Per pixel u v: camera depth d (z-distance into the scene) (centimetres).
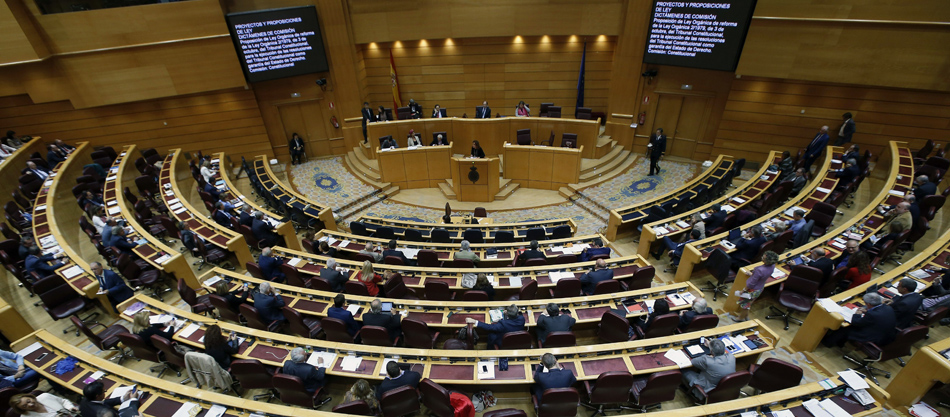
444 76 1822
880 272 876
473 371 611
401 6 1612
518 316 677
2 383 619
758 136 1481
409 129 1598
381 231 1116
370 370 618
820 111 1361
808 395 539
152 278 909
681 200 1120
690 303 736
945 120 1212
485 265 982
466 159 1384
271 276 904
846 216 1120
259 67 1540
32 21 1294
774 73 1317
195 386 695
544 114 1691
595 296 748
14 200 1242
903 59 1163
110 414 500
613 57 1636
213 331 633
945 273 711
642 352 626
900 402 580
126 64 1422
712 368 573
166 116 1606
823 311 657
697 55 1400
